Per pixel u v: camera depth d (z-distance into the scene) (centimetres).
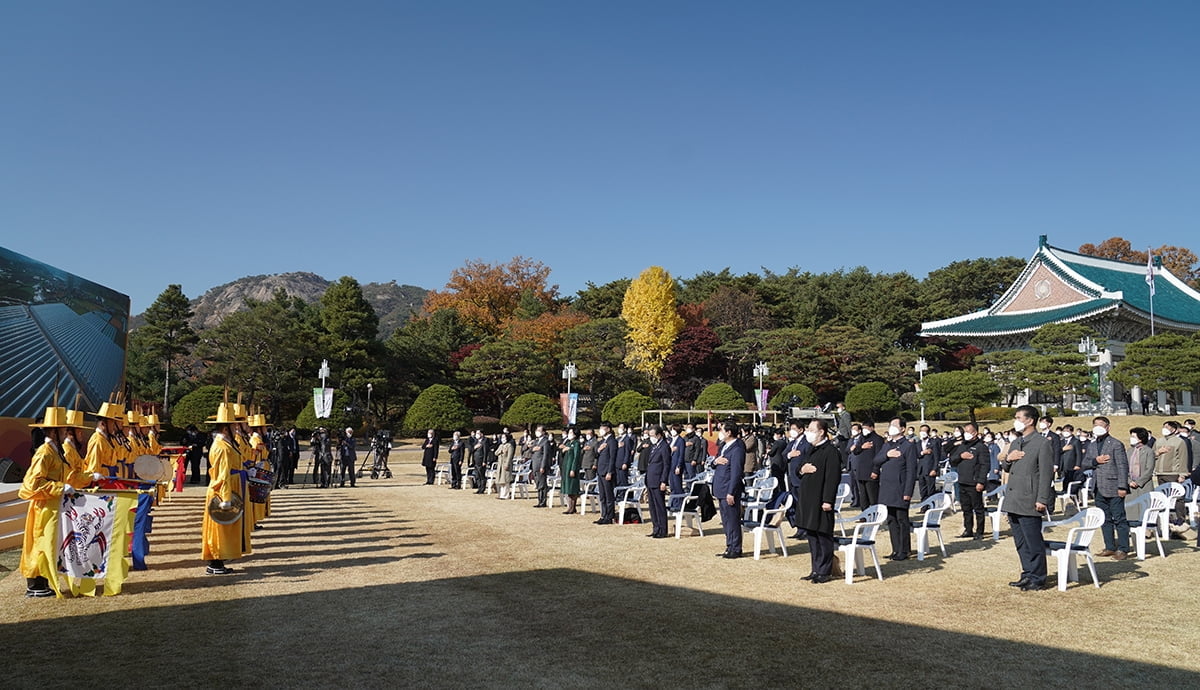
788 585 971
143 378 5841
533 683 601
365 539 1353
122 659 658
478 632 745
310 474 3164
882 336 7294
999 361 4922
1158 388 4169
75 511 894
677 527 1391
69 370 2419
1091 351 4944
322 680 606
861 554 1046
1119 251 9394
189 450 2659
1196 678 620
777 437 1872
